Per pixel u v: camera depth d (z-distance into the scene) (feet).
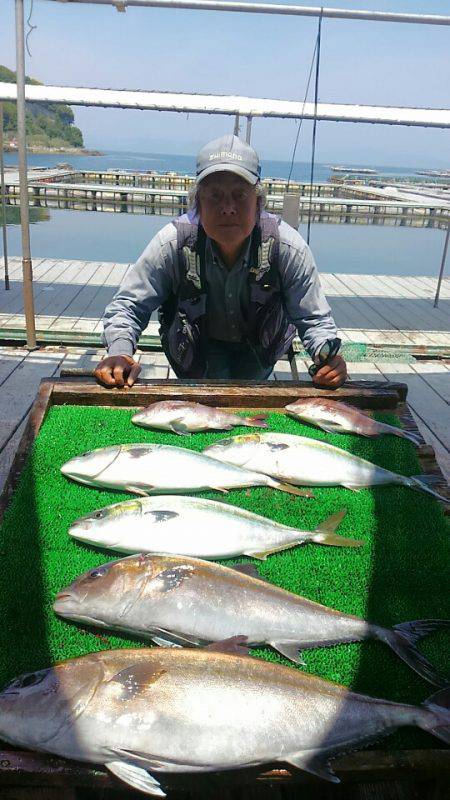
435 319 20.58
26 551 4.92
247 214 6.97
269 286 8.03
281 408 7.39
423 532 5.39
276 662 4.14
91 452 5.90
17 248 30.89
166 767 3.40
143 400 7.28
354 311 21.26
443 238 38.73
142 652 3.86
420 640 4.30
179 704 3.54
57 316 18.29
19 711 3.51
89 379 7.75
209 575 4.47
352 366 16.16
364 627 4.34
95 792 3.84
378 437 6.83
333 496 5.86
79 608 4.28
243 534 5.13
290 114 13.60
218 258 7.80
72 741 3.43
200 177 6.76
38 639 4.18
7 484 5.70
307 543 5.22
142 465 5.85
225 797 3.69
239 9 11.51
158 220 37.91
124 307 8.16
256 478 5.96
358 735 3.63
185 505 5.25
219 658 3.84
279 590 4.52
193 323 8.50
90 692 3.56
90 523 5.07
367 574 4.91
